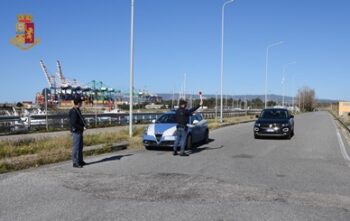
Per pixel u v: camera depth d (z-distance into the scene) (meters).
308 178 10.84
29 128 26.31
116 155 15.09
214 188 9.27
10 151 14.10
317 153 16.73
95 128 30.23
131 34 22.19
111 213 7.12
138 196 8.39
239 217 7.00
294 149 18.05
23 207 7.44
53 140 17.30
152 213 7.16
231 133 27.56
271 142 21.23
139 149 17.20
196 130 18.30
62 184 9.48
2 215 6.93
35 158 12.66
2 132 24.17
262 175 11.16
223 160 13.99
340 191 9.24
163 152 16.19
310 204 8.00
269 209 7.55
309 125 40.66
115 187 9.23
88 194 8.51
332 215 7.26
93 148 15.65
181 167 12.27
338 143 21.55
